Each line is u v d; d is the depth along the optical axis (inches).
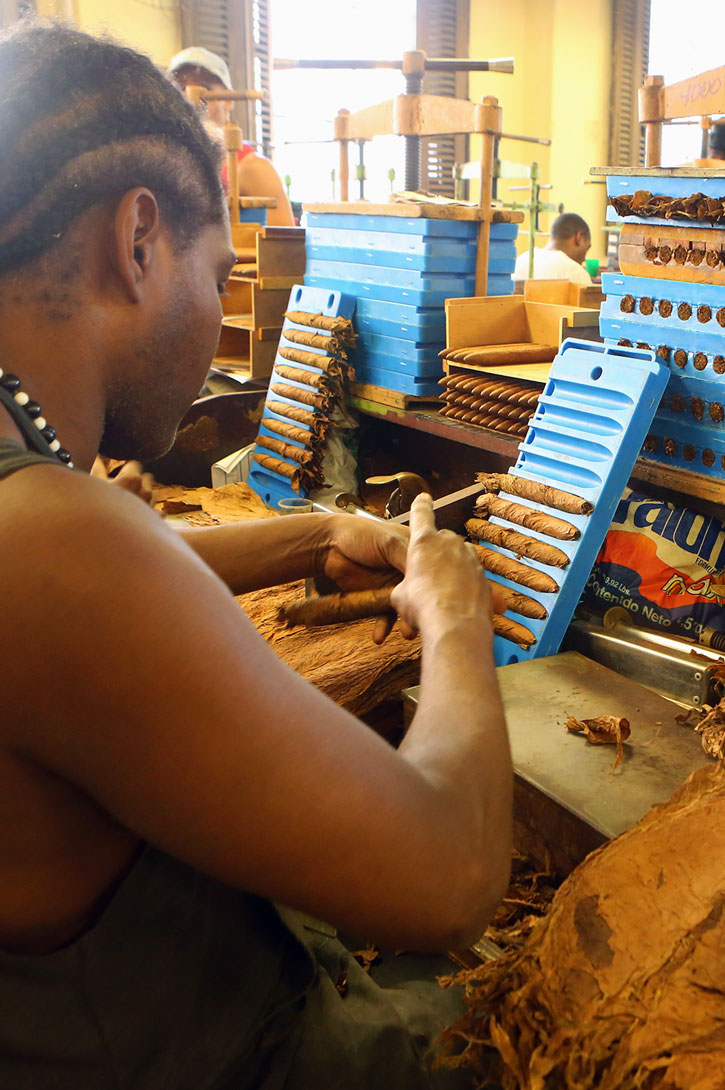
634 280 64.5
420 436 100.9
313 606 39.0
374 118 109.0
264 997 28.0
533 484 66.6
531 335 88.9
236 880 20.5
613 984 28.0
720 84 68.9
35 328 23.3
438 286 85.6
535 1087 26.9
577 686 56.7
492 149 85.9
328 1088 29.6
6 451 20.8
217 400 106.3
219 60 129.0
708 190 58.3
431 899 21.1
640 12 221.3
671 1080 25.7
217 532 38.3
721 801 31.0
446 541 29.9
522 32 216.5
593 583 68.1
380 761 20.9
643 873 30.2
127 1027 24.0
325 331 94.8
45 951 22.8
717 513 65.7
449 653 25.9
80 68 22.9
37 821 21.3
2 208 22.1
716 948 27.4
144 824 20.2
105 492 20.6
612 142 229.8
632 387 62.0
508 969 30.7
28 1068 23.0
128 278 23.8
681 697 58.6
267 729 19.6
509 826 23.6
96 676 18.8
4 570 19.0
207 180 26.0
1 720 19.6
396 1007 36.4
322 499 94.0
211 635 19.5
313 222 98.7
